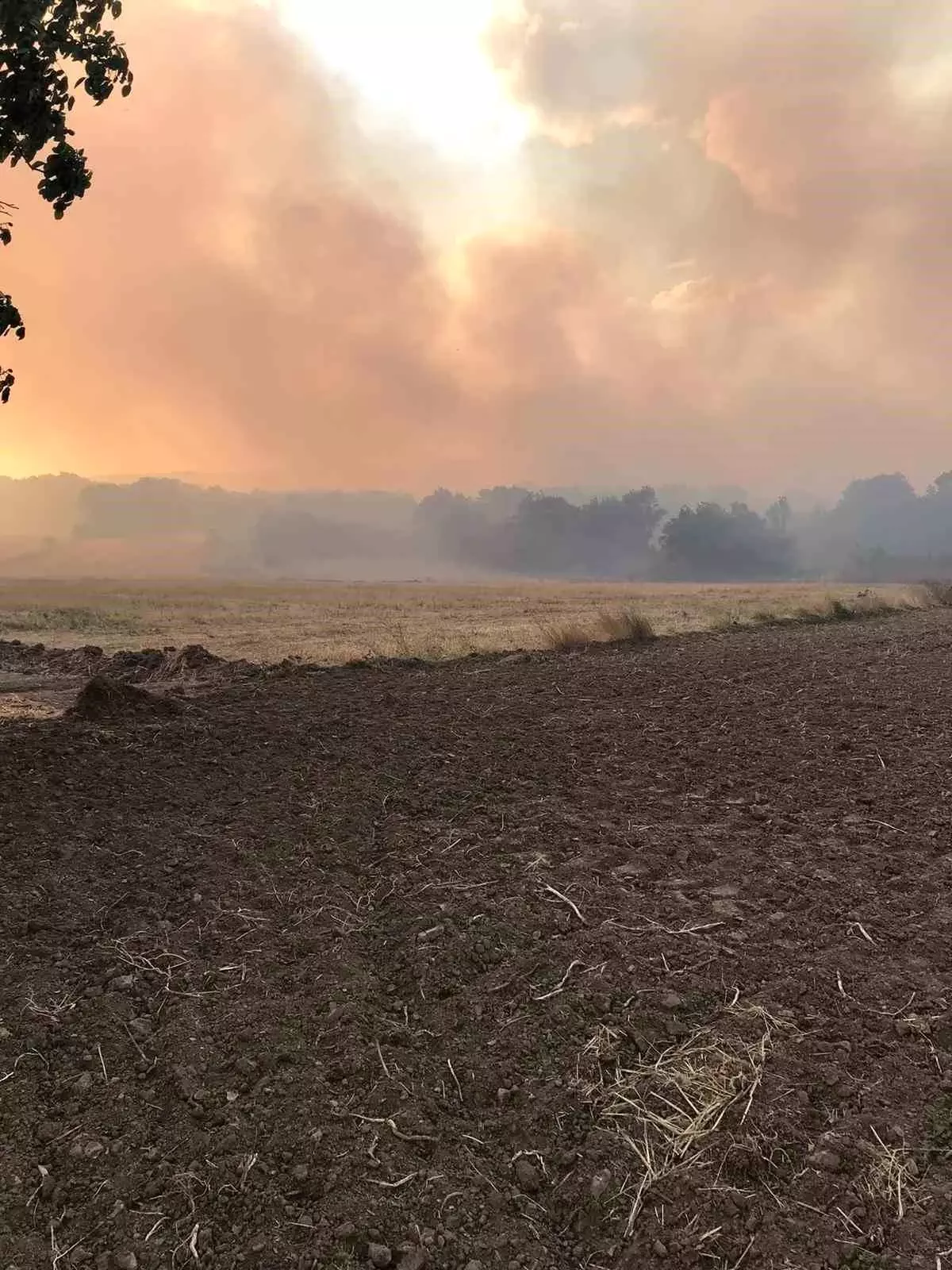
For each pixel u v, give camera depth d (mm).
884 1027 2523
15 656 14438
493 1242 1822
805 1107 2191
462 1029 2594
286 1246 1802
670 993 2721
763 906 3359
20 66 4617
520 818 4438
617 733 6234
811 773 5176
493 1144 2139
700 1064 2373
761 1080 2287
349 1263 1767
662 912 3312
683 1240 1826
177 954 3037
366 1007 2691
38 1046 2512
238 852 3910
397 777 5113
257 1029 2555
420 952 3020
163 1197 1949
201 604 43906
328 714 6789
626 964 2900
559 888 3523
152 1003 2752
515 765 5406
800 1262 1744
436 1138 2125
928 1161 2002
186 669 11328
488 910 3328
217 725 6242
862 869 3707
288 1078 2330
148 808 4480
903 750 5609
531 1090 2312
